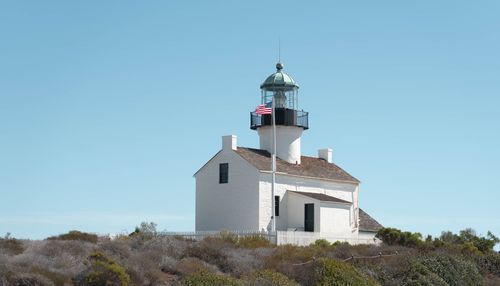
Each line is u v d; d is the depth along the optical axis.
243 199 59.56
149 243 43.75
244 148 62.28
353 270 41.38
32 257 36.31
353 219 64.19
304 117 65.38
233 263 41.09
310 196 59.84
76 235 45.97
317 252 46.62
